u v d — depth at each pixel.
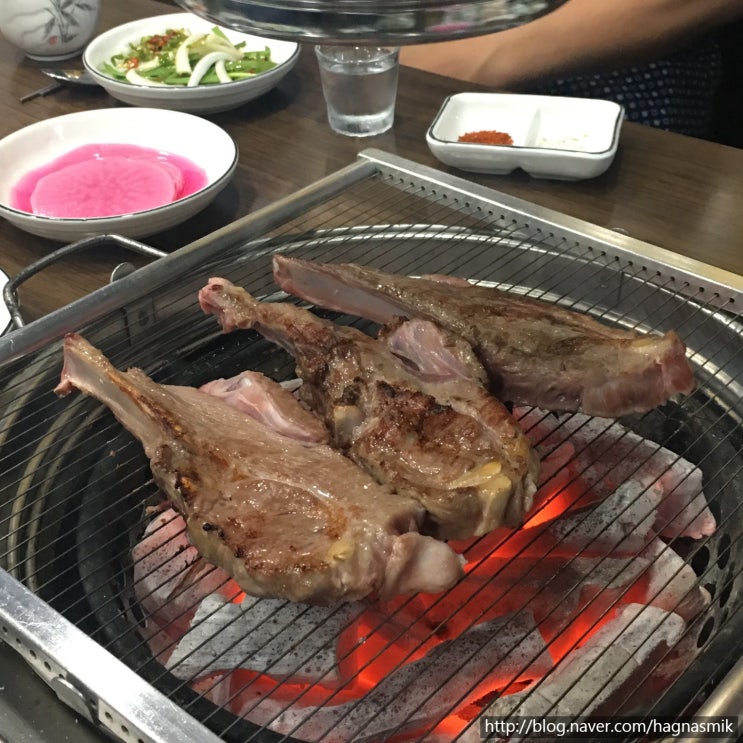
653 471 0.52
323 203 0.63
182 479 0.43
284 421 0.47
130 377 0.47
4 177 0.73
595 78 0.98
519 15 0.31
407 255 0.63
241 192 0.74
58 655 0.36
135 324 0.58
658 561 0.48
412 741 0.43
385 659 0.47
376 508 0.42
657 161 0.75
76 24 0.94
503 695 0.44
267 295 0.61
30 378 0.52
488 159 0.72
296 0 0.30
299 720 0.43
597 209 0.69
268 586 0.40
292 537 0.41
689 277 0.54
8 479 0.49
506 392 0.49
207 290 0.53
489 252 0.61
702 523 0.50
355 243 0.62
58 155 0.76
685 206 0.69
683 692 0.38
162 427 0.45
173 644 0.46
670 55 0.99
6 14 0.92
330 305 0.54
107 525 0.48
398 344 0.49
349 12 0.30
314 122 0.84
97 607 0.44
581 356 0.47
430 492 0.42
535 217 0.60
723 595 0.45
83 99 0.90
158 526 0.51
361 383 0.47
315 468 0.44
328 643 0.43
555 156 0.70
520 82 0.98
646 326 0.57
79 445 0.51
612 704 0.41
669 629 0.44
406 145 0.79
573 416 0.56
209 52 0.89
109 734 0.38
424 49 1.05
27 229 0.66
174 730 0.33
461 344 0.47
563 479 0.53
